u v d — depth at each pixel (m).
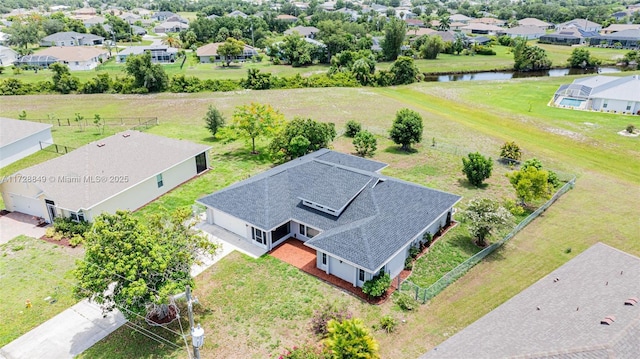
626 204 32.47
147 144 36.72
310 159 33.59
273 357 18.42
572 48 121.00
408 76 84.38
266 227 25.45
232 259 25.52
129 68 73.19
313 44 105.88
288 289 22.88
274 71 92.38
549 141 47.50
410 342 19.19
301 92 74.12
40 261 25.48
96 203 28.38
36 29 120.88
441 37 118.94
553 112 59.19
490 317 17.30
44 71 89.06
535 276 23.89
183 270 19.28
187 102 66.81
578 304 16.52
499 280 23.59
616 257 20.23
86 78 80.56
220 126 47.56
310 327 20.17
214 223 29.44
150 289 17.94
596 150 44.56
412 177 37.44
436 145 45.75
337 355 16.33
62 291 22.86
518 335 15.21
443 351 15.48
